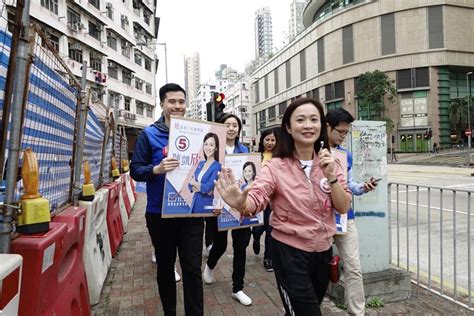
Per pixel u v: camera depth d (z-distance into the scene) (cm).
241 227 341
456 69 4453
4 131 159
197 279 276
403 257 503
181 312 329
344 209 199
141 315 319
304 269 196
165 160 270
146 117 3997
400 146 4425
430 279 380
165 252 293
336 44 4750
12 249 168
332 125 293
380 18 4419
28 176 178
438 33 4228
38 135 217
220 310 329
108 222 501
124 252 529
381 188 346
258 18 13988
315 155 207
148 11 4047
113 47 3203
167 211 270
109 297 360
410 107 4362
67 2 2472
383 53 4416
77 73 2555
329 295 344
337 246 303
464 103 4403
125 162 1070
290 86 5959
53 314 190
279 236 203
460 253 514
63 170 284
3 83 185
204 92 11331
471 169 2241
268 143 413
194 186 278
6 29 185
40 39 211
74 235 241
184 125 278
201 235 287
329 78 4862
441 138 4312
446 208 866
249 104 7938
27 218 175
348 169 313
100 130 559
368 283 328
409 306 325
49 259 185
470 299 323
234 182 194
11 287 136
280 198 203
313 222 197
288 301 198
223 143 291
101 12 2925
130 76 3581
